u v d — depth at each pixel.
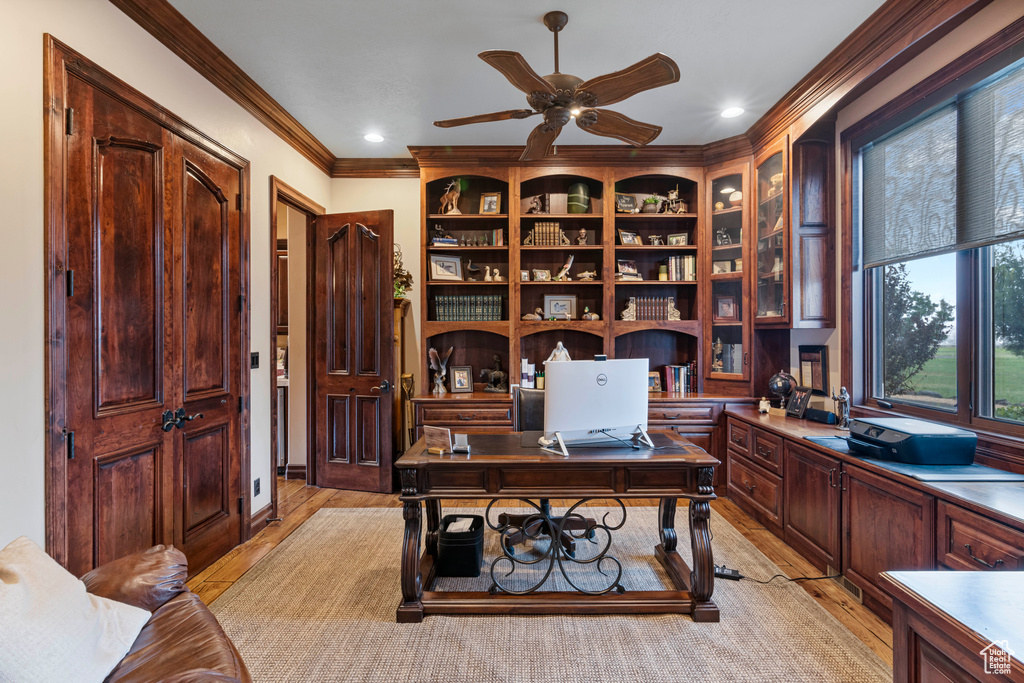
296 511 3.58
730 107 3.43
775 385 3.62
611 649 1.96
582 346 4.55
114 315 2.10
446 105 3.41
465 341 4.54
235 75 2.89
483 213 4.30
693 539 2.21
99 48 2.02
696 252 4.24
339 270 4.08
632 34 2.58
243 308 3.03
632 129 2.46
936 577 1.06
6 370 1.66
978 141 2.22
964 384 2.36
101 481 2.03
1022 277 2.11
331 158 4.37
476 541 2.58
